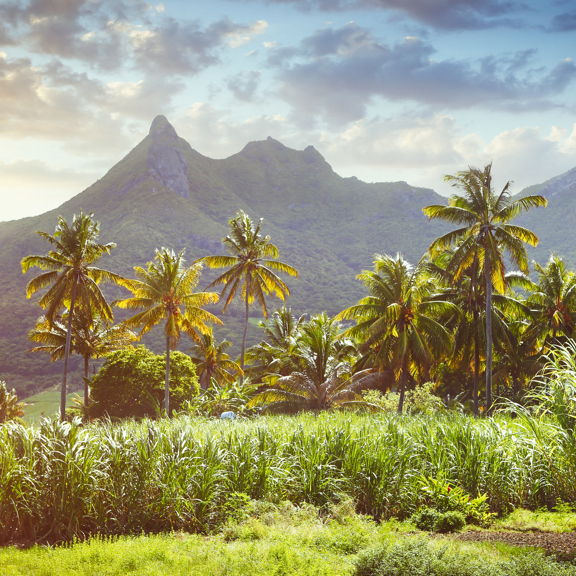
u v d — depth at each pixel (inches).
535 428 472.4
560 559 311.1
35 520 436.5
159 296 1589.6
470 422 560.7
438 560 292.7
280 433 558.9
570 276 1536.7
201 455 491.2
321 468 505.7
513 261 1280.8
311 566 315.3
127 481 461.7
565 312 1496.1
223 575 312.3
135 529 445.1
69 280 1588.3
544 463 475.5
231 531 422.3
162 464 474.9
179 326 1647.4
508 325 1598.2
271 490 501.7
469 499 490.3
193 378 1940.2
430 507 487.5
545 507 460.1
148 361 1881.2
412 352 1333.7
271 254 1760.6
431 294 1541.6
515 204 1258.6
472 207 1307.8
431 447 523.2
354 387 1274.6
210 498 468.4
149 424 516.4
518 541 365.1
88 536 433.4
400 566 289.9
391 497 492.4
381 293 1341.0
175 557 346.6
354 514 454.6
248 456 503.5
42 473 450.0
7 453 439.8
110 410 1777.8
